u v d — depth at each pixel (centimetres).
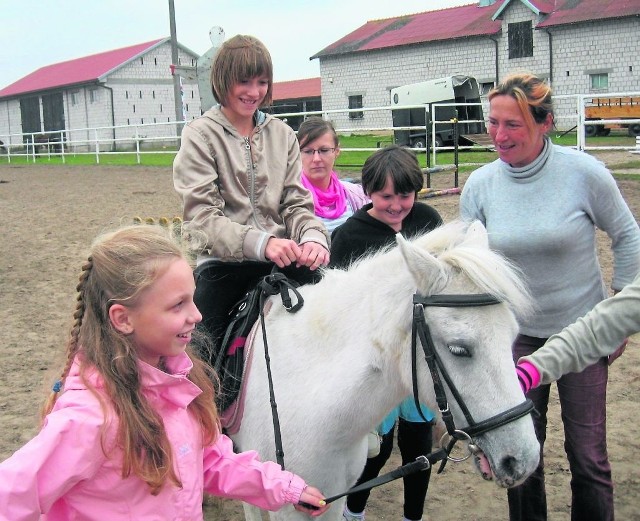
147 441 168
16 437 432
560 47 3022
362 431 220
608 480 275
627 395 471
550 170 268
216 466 196
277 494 195
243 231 250
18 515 148
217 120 271
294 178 287
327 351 223
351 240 296
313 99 4141
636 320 236
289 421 225
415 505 317
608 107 2291
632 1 2883
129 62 4169
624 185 1113
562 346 239
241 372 251
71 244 973
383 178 281
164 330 174
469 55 3284
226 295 274
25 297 733
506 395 192
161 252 175
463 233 216
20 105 4716
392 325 207
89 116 4253
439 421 213
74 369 174
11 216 1216
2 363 552
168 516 175
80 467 160
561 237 265
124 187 1555
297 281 281
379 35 3734
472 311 194
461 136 1812
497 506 364
